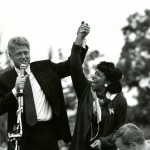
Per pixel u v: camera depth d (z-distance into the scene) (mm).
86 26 9773
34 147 9438
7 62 17188
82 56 9891
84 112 9664
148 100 46750
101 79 9789
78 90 9859
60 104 9586
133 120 45531
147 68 47719
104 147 9508
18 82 9273
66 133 9672
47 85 9523
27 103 9383
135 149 8336
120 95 9836
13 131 9258
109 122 9664
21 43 9508
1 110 9391
